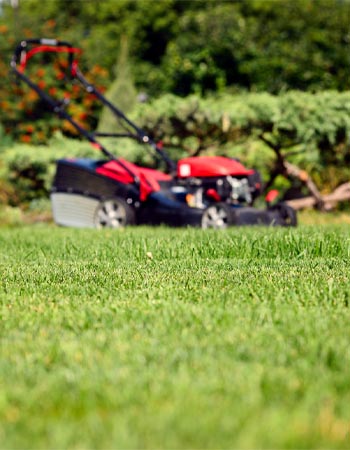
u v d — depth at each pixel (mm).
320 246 14820
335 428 5215
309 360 6918
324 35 52469
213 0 77125
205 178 23344
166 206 23812
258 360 6949
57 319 8812
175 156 32781
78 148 33250
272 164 33000
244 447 4820
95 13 82188
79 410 5703
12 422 5512
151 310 9211
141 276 11914
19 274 12297
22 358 7164
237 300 9773
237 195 23375
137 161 32125
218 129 30391
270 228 20297
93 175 25375
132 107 42656
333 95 30562
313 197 31953
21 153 34312
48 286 11180
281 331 7996
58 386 6270
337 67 51219
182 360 6934
